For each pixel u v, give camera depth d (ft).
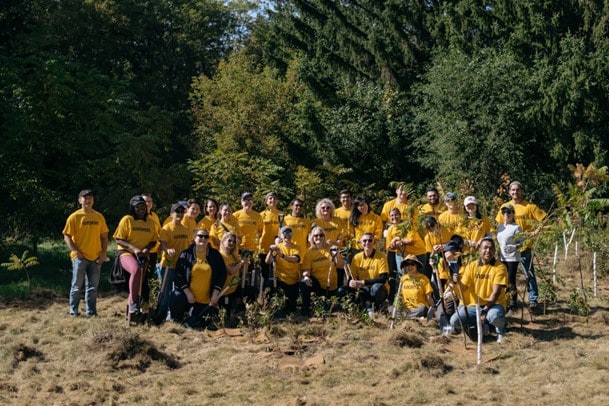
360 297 38.17
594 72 90.48
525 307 39.42
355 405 25.45
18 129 59.62
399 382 27.96
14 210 62.85
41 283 48.11
